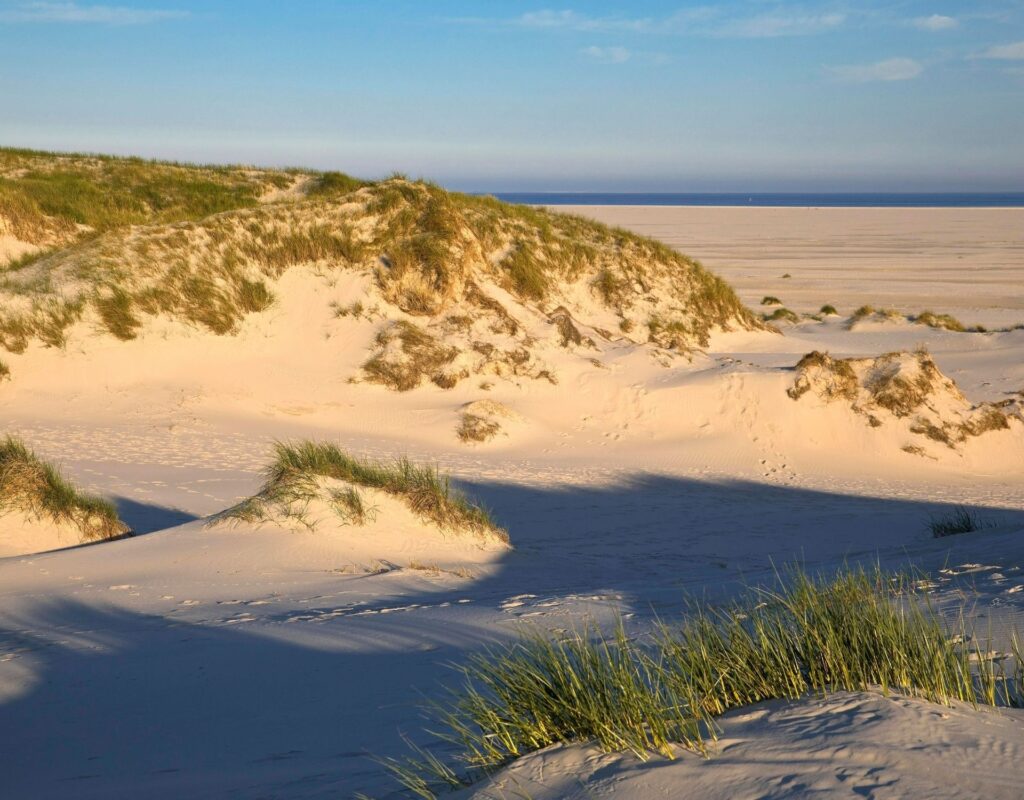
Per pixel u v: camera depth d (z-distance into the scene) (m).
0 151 31.52
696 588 8.48
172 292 21.92
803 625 3.88
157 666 6.06
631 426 19.91
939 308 40.88
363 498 11.40
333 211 24.62
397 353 21.38
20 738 4.75
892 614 3.86
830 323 36.16
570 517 14.06
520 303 24.50
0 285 21.91
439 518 11.53
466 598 8.38
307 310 22.66
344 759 4.07
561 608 7.38
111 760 4.36
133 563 9.52
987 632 4.66
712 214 140.38
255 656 6.22
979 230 94.88
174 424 18.20
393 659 5.95
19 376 19.59
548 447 18.78
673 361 22.52
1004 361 28.02
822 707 3.25
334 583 9.01
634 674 3.61
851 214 137.75
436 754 3.90
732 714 3.39
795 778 2.62
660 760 2.97
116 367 20.31
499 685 3.98
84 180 28.56
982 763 2.62
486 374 21.23
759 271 56.56
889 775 2.56
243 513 10.94
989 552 8.49
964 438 19.73
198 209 28.23
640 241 31.31
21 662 6.25
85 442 16.70
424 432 18.89
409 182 26.69
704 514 14.53
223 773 4.05
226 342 21.59
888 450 19.41
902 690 3.44
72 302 21.14
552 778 3.00
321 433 18.45
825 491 16.62
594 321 28.27
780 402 20.03
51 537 10.82
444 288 23.00
